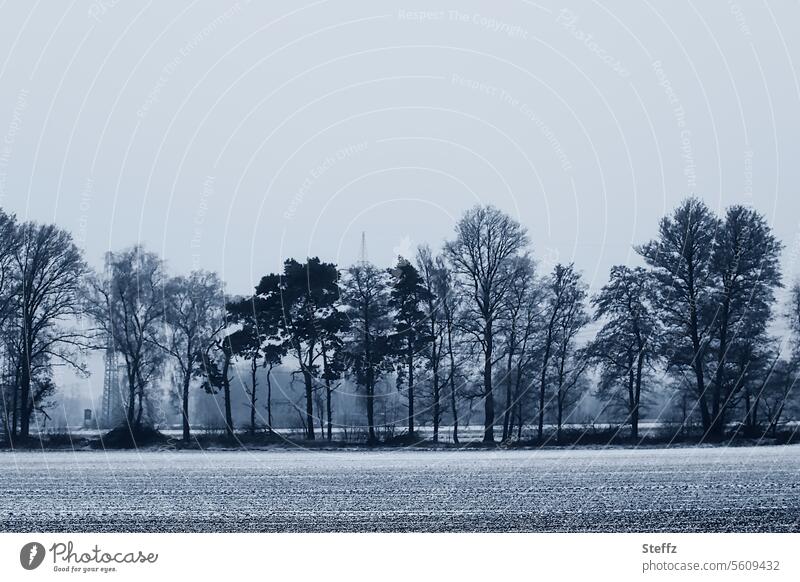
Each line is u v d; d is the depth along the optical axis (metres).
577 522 23.05
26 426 60.72
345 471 40.94
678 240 60.28
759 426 61.47
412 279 61.69
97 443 61.16
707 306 60.81
